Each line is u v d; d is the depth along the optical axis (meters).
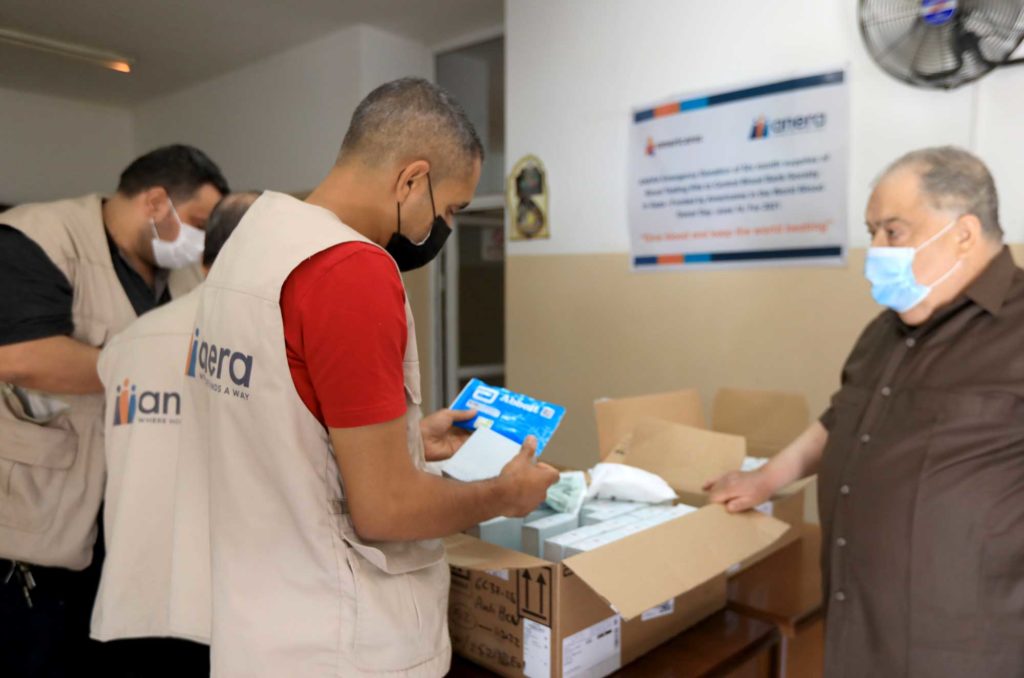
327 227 0.87
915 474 1.21
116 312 1.67
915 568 1.19
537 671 1.10
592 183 2.97
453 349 4.48
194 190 1.70
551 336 3.19
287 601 0.90
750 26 2.44
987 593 1.15
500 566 1.08
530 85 3.16
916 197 1.25
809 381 2.39
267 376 0.86
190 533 1.08
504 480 0.99
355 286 0.82
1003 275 1.23
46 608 1.63
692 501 1.53
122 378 1.27
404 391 0.89
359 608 0.89
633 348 2.89
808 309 2.37
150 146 5.82
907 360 1.30
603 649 1.15
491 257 4.68
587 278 3.03
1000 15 1.86
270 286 0.85
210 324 0.96
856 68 2.21
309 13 3.80
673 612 1.28
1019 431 1.15
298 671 0.89
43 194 5.57
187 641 1.58
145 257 1.76
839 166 2.26
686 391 1.96
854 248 2.26
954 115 2.02
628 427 1.82
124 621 1.26
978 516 1.15
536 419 1.20
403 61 4.20
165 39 4.21
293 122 4.46
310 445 0.88
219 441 0.93
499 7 3.70
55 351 1.49
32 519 1.54
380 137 0.94
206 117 5.18
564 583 1.07
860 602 1.27
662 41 2.69
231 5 3.67
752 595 1.45
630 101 2.81
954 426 1.19
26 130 5.46
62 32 4.07
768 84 2.40
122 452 1.26
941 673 1.17
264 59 4.59
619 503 1.43
